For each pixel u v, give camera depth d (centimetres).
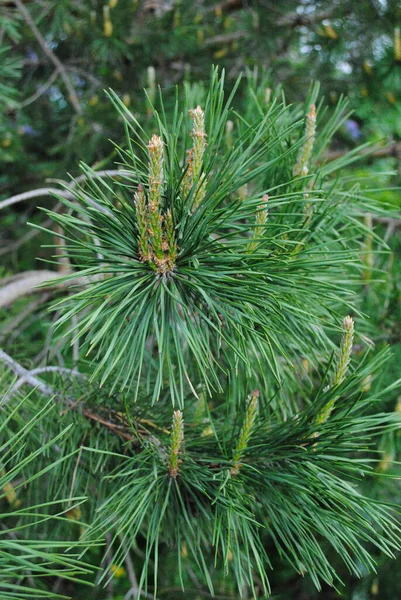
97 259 53
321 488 54
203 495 58
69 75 148
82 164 53
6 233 166
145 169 55
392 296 88
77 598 109
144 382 65
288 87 142
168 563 120
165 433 62
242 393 65
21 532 72
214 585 122
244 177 54
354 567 54
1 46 115
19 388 67
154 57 137
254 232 54
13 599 44
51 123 163
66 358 81
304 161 63
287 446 56
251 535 54
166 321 52
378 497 87
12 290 83
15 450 65
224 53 143
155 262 52
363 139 148
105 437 62
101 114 121
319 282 55
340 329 55
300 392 68
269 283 55
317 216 63
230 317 52
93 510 65
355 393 55
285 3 141
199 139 52
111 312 51
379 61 129
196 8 142
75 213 89
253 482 57
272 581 145
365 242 79
